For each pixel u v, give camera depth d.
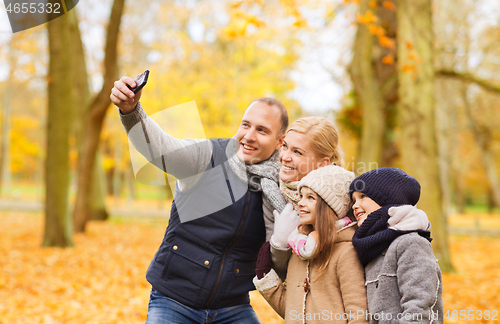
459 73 8.52
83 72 13.54
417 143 7.14
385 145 10.70
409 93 7.22
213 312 1.90
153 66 19.12
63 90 8.84
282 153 1.88
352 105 11.41
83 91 13.56
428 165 7.09
